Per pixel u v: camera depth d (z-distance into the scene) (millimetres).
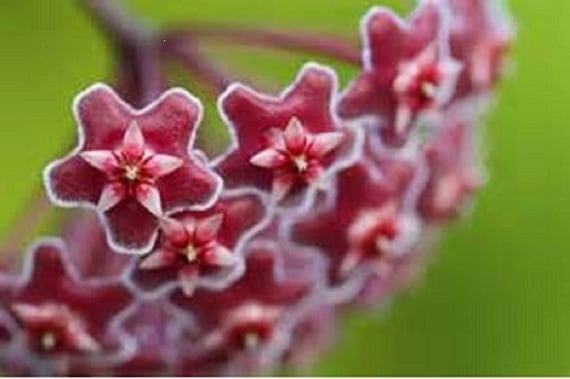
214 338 207
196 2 201
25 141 210
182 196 191
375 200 206
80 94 189
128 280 201
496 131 228
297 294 208
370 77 196
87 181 190
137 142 189
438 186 214
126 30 199
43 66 210
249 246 203
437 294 233
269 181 194
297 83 192
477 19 205
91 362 208
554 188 234
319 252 207
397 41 196
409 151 204
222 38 200
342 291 215
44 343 204
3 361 208
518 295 239
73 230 201
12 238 201
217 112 196
